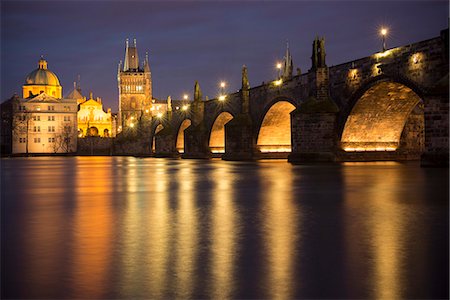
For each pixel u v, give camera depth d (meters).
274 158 87.00
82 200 21.72
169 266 9.73
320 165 54.50
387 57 54.12
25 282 8.66
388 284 8.46
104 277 8.97
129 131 199.38
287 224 14.59
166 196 23.14
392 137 64.81
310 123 64.12
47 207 19.23
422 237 12.49
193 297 7.91
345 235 12.81
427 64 48.69
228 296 7.95
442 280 8.66
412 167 46.62
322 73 64.88
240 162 74.00
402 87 55.88
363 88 58.09
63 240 12.34
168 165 68.50
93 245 11.73
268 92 80.56
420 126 66.94
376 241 12.02
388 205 18.91
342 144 62.59
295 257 10.40
